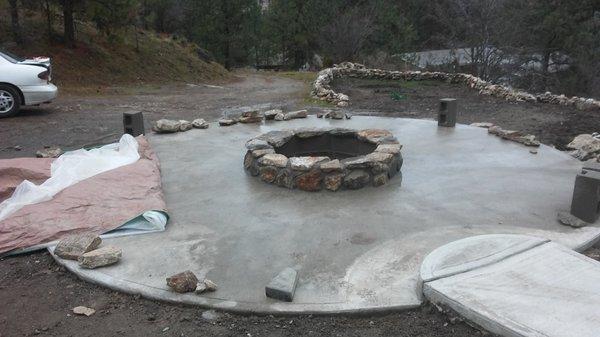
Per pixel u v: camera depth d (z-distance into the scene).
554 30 25.08
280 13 35.94
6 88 9.29
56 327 2.94
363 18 27.95
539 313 2.69
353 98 13.06
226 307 3.04
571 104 11.41
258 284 3.31
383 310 3.01
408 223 4.24
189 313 3.05
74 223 4.10
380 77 18.09
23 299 3.24
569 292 2.88
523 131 8.78
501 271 3.12
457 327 2.81
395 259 3.61
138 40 23.08
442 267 3.19
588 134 8.12
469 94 13.78
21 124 8.79
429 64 25.88
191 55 26.34
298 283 3.30
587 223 4.21
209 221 4.32
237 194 4.97
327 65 27.27
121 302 3.18
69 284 3.41
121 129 8.51
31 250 3.84
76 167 5.14
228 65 35.22
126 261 3.62
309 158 5.21
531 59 25.30
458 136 7.35
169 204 4.73
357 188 5.08
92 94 14.41
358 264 3.55
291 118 8.69
